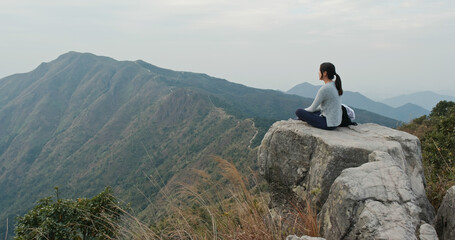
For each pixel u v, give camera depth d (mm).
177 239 3592
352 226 2877
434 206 4383
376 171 3334
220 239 3697
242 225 3822
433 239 2566
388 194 2982
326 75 5562
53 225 5863
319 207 4496
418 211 2887
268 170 5691
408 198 2971
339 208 3066
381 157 3721
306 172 5094
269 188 5770
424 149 8117
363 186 3068
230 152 138375
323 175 4496
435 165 6691
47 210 6246
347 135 5148
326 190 4445
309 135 5141
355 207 2945
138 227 3758
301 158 5195
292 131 5395
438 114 21812
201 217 3859
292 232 3730
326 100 5508
